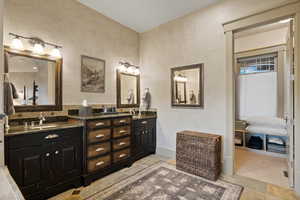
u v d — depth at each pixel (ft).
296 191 6.28
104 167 7.66
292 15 6.52
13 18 6.36
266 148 11.05
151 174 7.96
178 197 6.03
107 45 10.09
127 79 11.44
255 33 12.09
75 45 8.41
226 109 8.14
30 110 6.83
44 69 7.30
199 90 9.21
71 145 6.54
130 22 10.81
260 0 7.20
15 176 5.08
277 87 11.41
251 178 7.59
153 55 11.65
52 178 5.96
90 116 7.63
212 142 7.43
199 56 9.24
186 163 8.28
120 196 6.08
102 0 8.43
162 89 11.09
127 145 8.91
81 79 8.67
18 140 5.14
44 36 7.23
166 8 9.12
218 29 8.50
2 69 4.63
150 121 10.91
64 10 7.95
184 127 9.94
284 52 11.06
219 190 6.52
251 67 12.77
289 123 7.24
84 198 5.95
